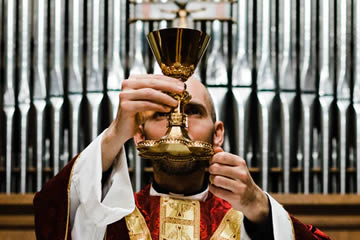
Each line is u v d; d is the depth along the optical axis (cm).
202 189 336
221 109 569
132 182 559
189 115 314
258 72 576
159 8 566
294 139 571
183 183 329
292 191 570
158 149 269
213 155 283
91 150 304
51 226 307
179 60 280
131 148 564
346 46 579
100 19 583
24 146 568
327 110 568
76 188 306
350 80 575
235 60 579
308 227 334
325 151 566
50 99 573
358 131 566
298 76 577
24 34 581
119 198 301
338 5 584
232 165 281
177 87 273
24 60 579
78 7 584
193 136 310
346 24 581
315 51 580
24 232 559
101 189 305
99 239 310
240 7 581
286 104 569
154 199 331
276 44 582
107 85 574
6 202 553
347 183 570
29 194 557
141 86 279
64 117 574
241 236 313
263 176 563
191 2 567
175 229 321
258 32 581
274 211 302
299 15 584
